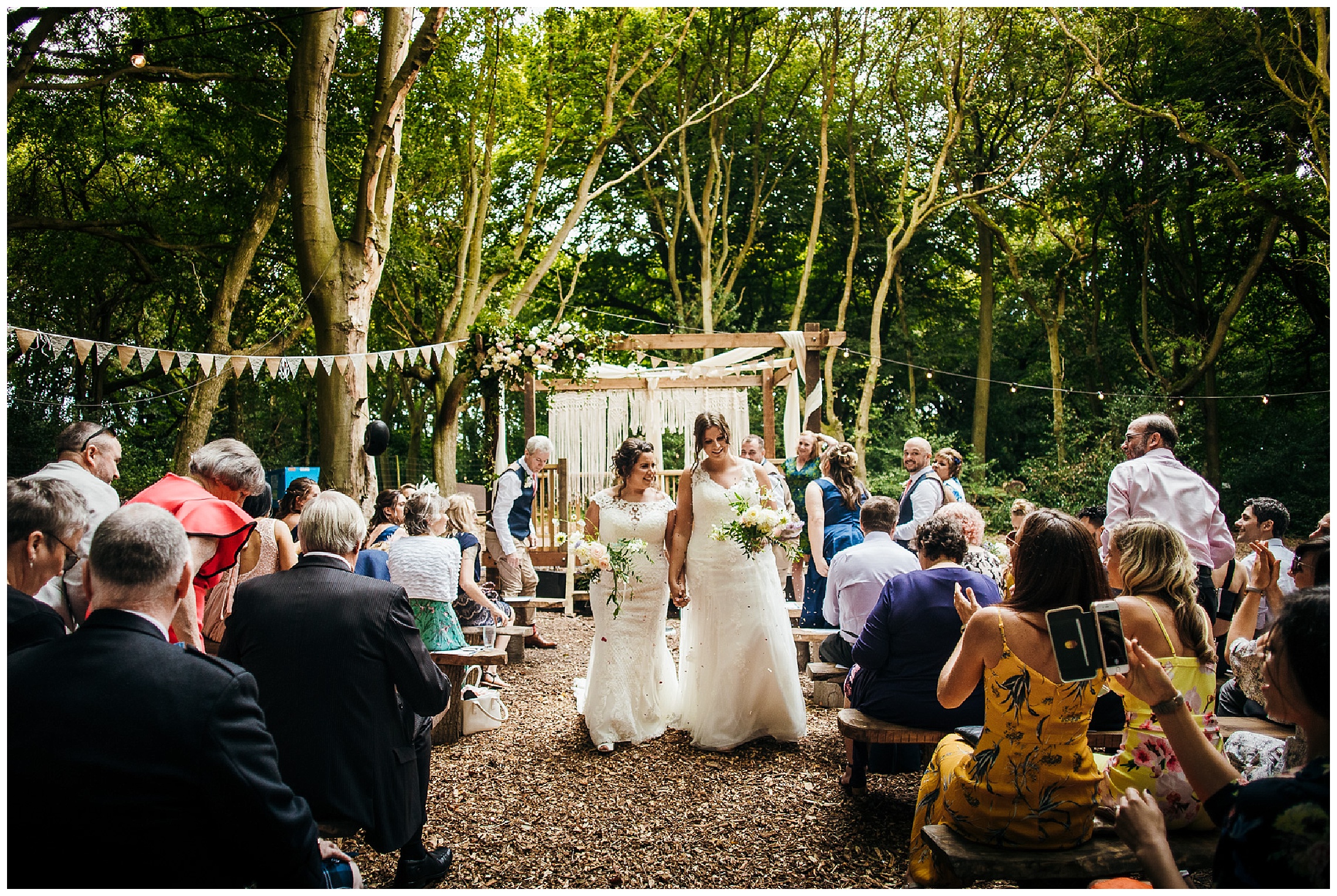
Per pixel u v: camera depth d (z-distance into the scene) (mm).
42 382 15336
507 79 13719
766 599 4418
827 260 23141
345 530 2785
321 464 8234
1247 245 18547
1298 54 14672
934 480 5852
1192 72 17219
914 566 4344
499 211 19391
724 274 22734
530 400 10328
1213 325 19375
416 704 2691
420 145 14906
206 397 9734
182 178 14852
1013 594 2516
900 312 22500
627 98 16984
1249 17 14969
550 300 20312
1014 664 2410
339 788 2529
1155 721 2537
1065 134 18453
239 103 12297
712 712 4348
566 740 4508
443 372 16078
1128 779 2535
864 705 3521
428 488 5273
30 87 9055
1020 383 22312
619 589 4500
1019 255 21141
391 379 21078
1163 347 18906
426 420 22859
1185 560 2596
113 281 15258
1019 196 20172
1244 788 1669
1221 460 18891
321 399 8273
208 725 1688
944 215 21969
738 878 2969
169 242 13750
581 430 10391
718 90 19047
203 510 2984
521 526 7188
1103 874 2346
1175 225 19781
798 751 4293
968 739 3039
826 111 18625
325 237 8367
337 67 12656
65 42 11164
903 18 18203
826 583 5113
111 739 1637
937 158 20438
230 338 14570
